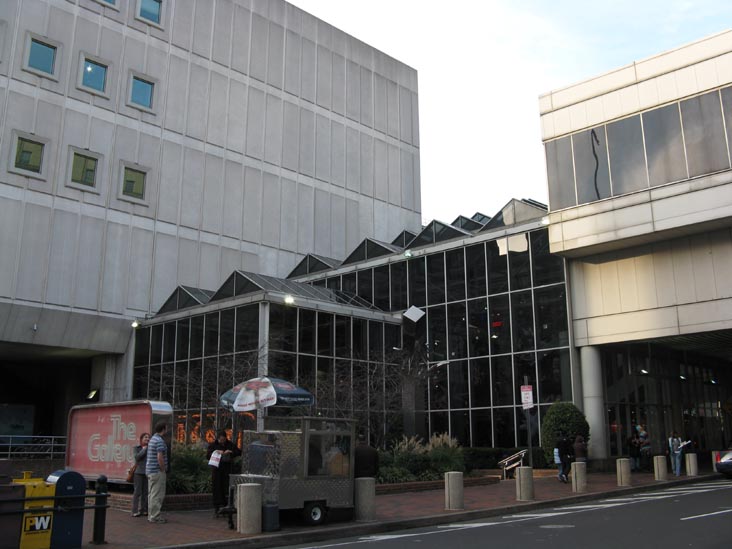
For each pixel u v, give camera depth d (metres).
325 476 13.62
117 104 36.00
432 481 21.25
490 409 29.12
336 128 46.88
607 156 26.95
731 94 24.19
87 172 34.41
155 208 36.66
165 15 38.94
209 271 38.19
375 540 11.82
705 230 25.06
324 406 24.75
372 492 14.19
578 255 28.11
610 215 26.38
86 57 35.19
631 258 27.02
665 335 25.58
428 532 12.77
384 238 48.16
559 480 22.75
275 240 41.56
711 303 24.69
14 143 31.98
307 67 46.03
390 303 34.03
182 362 31.19
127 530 12.38
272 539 11.78
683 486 21.30
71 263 33.19
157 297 35.91
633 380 29.56
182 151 38.34
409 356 30.16
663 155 25.45
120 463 18.05
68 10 34.81
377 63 51.03
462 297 31.22
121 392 34.47
